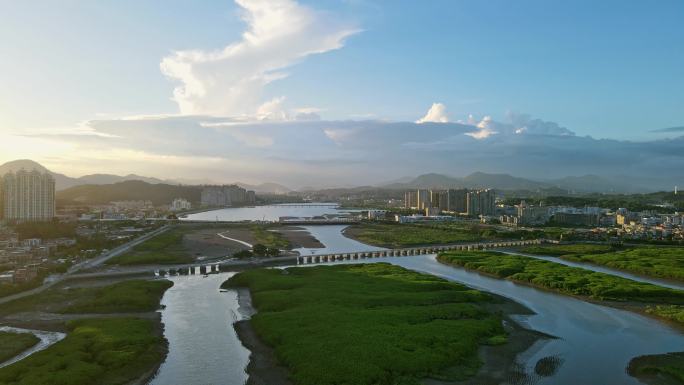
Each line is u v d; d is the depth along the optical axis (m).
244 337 110.56
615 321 127.88
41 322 123.88
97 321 119.88
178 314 132.75
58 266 193.50
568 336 114.12
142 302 141.12
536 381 87.06
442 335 105.69
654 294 155.25
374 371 86.44
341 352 94.56
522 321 126.88
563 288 166.12
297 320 116.19
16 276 162.12
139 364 93.38
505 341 107.50
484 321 118.88
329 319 116.69
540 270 195.88
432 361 91.56
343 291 150.38
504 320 126.81
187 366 94.19
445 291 153.12
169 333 115.00
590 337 113.56
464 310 128.50
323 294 145.38
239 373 90.88
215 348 104.25
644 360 98.50
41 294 153.50
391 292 150.62
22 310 135.25
